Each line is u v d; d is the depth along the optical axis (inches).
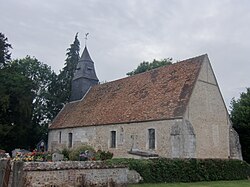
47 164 495.8
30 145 1578.5
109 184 570.3
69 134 1221.7
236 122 1106.1
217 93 947.3
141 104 967.0
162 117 836.0
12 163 486.3
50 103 1670.8
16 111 1300.4
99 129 1052.5
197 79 884.0
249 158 1077.1
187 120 805.2
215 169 757.9
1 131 1176.2
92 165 553.3
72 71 1715.1
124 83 1186.0
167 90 936.3
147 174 642.2
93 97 1286.9
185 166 704.4
